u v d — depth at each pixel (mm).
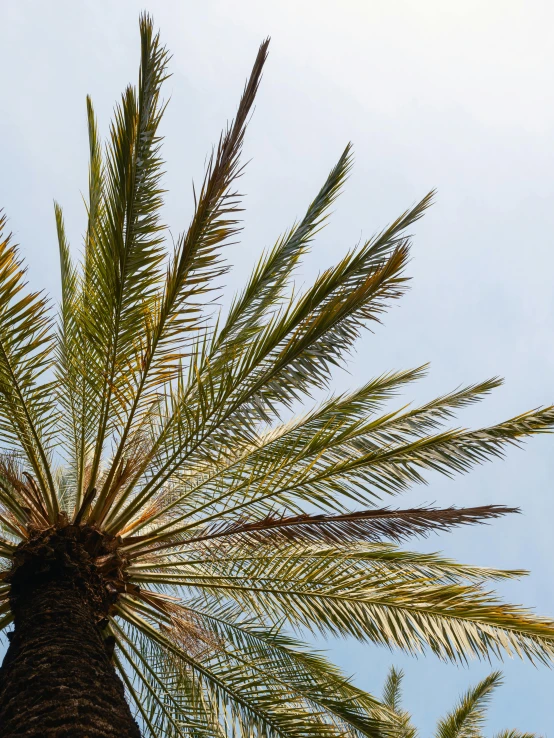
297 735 6711
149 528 8047
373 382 8164
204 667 7320
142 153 6133
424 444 7031
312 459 7176
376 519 6488
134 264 6465
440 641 6598
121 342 6824
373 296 6504
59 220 9000
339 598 7090
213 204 6164
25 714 4473
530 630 6484
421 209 6898
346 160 7574
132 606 7383
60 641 5270
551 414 6938
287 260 7375
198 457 7008
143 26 6031
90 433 7988
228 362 7254
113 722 4570
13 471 7223
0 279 6117
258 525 6547
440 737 12672
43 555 6320
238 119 6020
